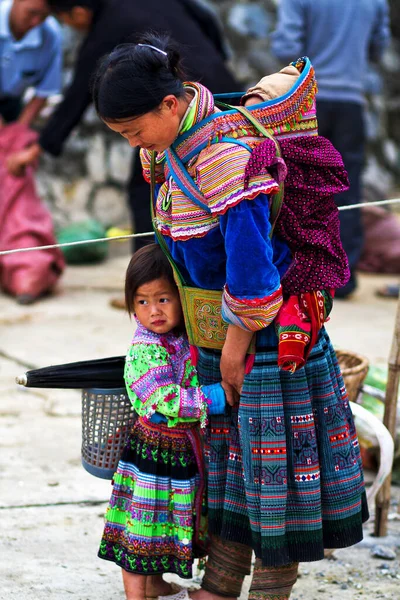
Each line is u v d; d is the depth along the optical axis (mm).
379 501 5531
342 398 4336
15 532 5535
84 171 15922
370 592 4977
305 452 4121
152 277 4266
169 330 4430
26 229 11602
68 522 5703
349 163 11484
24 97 12945
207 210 3916
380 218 13820
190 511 4379
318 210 4047
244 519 4250
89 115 15906
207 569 4574
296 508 4152
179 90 3814
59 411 7691
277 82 4098
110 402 4523
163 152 4156
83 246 13992
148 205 10039
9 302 11547
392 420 5348
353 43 11180
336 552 5453
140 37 3998
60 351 9359
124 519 4512
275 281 3838
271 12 17641
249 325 3877
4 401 7883
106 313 11117
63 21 9555
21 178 11695
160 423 4340
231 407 4273
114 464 4613
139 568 4410
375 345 9703
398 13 20016
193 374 4395
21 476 6352
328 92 11273
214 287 4125
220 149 3814
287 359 3977
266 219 3799
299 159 3980
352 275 11867
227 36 17172
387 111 19641
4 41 11383
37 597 4812
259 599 4270
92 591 4902
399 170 19438
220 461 4332
